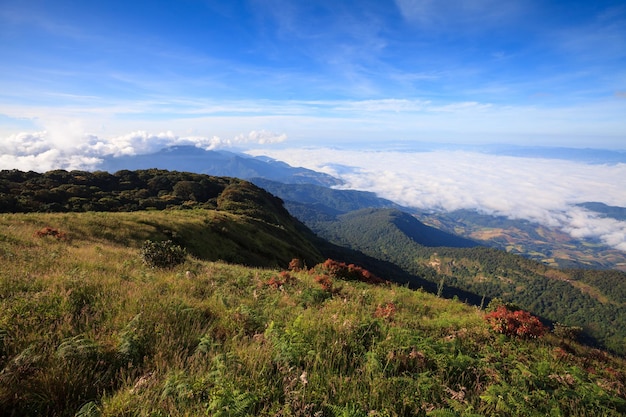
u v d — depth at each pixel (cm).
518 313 948
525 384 566
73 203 6094
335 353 582
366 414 417
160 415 370
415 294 1511
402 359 590
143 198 7538
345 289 1362
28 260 1114
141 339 552
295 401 419
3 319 544
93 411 369
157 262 1420
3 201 5259
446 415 422
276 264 4106
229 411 368
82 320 591
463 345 737
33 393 388
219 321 707
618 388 657
